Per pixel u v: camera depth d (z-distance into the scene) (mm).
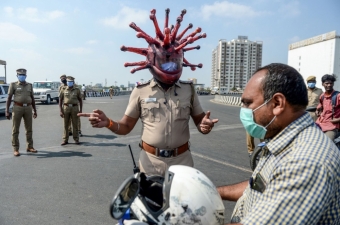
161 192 1755
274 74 1466
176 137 2873
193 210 1488
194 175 1623
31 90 7145
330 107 5098
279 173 1324
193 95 3039
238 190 2064
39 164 6102
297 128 1439
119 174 5449
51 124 12000
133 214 1644
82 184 4891
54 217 3707
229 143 8273
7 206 4016
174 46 2877
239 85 77125
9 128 11000
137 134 9672
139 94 2967
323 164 1264
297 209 1226
